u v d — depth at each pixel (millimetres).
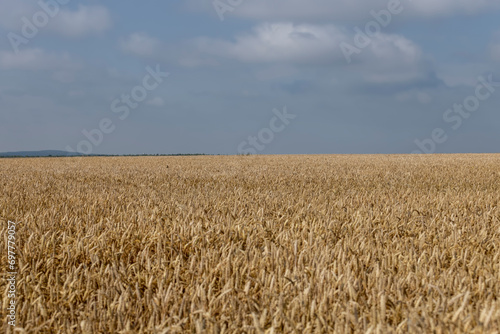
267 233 5312
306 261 4070
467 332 2547
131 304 3307
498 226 5938
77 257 4531
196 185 13961
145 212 7004
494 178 16375
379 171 19938
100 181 15344
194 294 3314
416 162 29016
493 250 4809
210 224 5773
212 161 33969
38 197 9430
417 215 6805
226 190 10992
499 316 2660
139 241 5156
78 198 9188
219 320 2955
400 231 5664
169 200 8727
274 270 3857
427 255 4422
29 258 4434
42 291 3703
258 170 21141
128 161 35875
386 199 8711
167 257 4637
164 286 3594
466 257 4270
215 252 4195
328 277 3461
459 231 5289
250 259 4125
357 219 6109
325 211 7168
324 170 20844
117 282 3533
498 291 3377
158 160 37688
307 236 5293
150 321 2916
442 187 13359
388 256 4164
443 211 7129
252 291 3467
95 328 2965
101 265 4152
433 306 3025
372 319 2750
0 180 15484
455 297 2803
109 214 6910
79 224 5938
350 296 3186
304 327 2871
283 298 3059
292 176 17047
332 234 5277
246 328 2730
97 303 3348
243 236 5285
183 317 3092
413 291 3338
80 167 25688
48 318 3221
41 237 4875
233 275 3656
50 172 20719
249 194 10055
